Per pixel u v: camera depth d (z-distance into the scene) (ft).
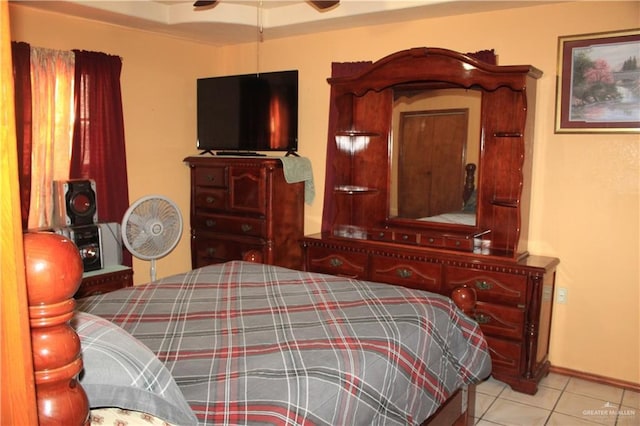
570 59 10.30
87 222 11.05
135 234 10.68
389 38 12.62
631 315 10.16
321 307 6.73
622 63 9.79
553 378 10.69
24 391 1.91
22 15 11.26
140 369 3.83
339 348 5.32
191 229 14.76
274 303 6.95
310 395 4.42
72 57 12.07
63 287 2.29
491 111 10.71
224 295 7.33
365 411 4.83
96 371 3.64
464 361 6.88
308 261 12.68
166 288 7.68
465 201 11.24
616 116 9.95
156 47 14.20
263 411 4.15
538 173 10.89
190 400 4.31
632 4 9.62
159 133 14.53
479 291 10.25
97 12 11.84
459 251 10.80
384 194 12.32
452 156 11.34
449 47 11.78
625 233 10.10
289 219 13.73
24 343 1.90
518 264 9.79
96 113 12.57
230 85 14.40
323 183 14.10
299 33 13.88
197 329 5.96
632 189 9.95
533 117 10.63
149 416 4.05
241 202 13.50
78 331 3.84
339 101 12.30
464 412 7.41
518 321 9.84
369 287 7.64
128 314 6.51
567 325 10.84
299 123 14.37
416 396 5.71
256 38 14.60
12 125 1.78
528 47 10.78
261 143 14.19
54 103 11.83
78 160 12.28
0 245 1.79
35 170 11.57
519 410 9.23
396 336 5.76
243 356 5.14
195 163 14.28
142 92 13.98
